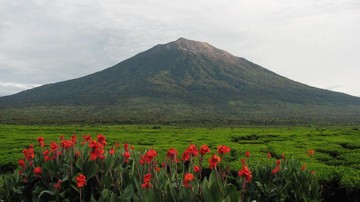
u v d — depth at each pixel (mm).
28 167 8570
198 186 5777
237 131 47219
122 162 8312
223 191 5590
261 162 15328
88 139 8719
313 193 8641
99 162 7523
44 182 7777
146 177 5988
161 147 22844
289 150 21047
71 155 7961
